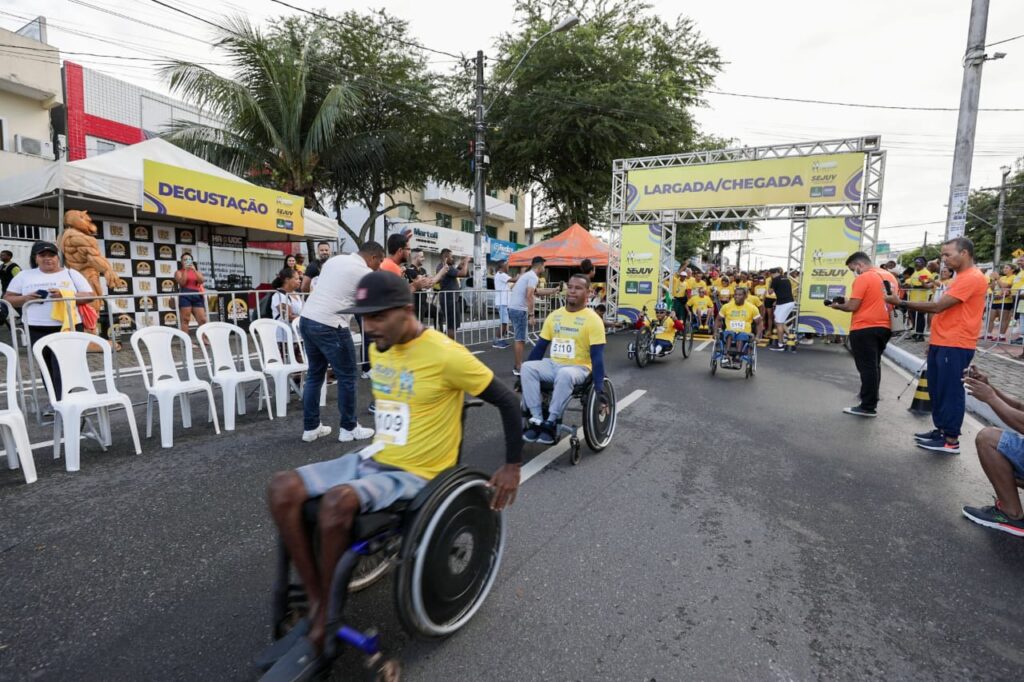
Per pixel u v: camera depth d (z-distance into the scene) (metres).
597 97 17.42
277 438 4.93
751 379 8.53
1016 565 3.00
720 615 2.51
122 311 10.65
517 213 38.81
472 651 2.23
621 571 2.86
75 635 2.28
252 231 13.16
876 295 6.05
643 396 7.09
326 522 1.87
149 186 8.58
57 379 5.25
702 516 3.54
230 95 13.47
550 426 4.52
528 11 20.73
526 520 3.42
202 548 3.00
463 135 19.53
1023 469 3.27
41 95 15.56
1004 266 12.89
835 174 12.80
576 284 4.73
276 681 1.75
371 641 1.88
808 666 2.19
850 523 3.49
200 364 8.28
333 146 16.03
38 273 5.25
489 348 11.19
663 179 14.78
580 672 2.12
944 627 2.46
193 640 2.27
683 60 20.80
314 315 4.53
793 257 13.60
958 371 4.82
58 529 3.17
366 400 6.35
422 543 2.01
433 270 26.45
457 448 2.41
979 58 8.15
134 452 4.51
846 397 7.33
